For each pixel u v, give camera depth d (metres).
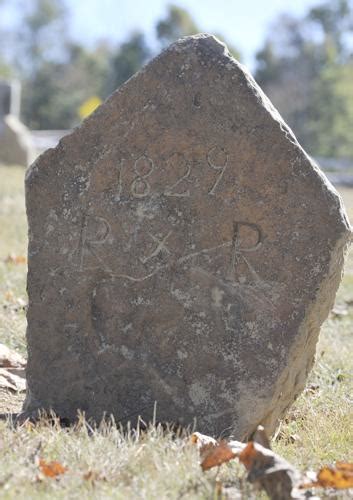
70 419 6.83
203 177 6.62
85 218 6.77
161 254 6.69
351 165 42.72
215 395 6.62
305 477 5.61
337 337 9.99
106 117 6.71
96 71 70.62
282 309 6.52
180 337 6.68
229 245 6.59
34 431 6.18
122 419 6.75
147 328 6.73
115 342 6.77
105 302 6.79
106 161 6.72
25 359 8.45
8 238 15.71
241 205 6.56
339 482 5.21
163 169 6.67
